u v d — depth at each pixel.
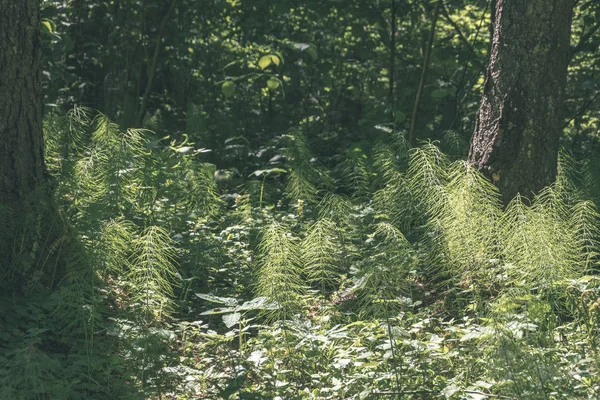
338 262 5.75
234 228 6.27
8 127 4.84
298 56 11.32
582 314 4.21
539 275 4.25
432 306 4.99
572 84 10.95
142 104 9.84
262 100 12.32
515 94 5.90
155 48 10.48
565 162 6.97
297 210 6.82
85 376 4.00
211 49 11.44
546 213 4.77
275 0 9.98
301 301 4.77
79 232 4.99
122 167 5.80
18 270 4.75
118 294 5.02
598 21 8.80
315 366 4.28
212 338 4.81
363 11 9.45
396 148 8.04
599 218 6.09
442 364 4.13
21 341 4.26
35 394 3.65
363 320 4.80
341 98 12.12
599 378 3.69
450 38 10.17
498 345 3.61
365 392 3.82
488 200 5.18
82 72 10.71
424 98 10.38
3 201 4.84
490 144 5.96
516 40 5.89
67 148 6.29
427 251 5.50
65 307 4.46
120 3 10.79
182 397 4.05
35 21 4.91
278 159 8.66
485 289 4.79
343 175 7.97
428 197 5.67
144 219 6.01
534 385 3.47
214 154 9.20
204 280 5.73
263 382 4.11
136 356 4.18
